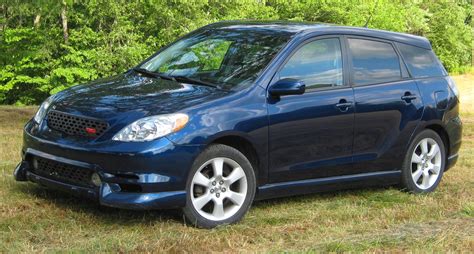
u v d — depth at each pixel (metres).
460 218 6.41
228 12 21.55
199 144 5.57
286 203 6.78
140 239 5.27
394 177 7.25
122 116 5.51
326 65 6.63
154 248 5.00
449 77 7.86
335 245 5.25
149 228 5.59
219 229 5.66
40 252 4.80
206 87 6.09
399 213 6.46
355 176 6.84
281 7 25.28
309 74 6.46
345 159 6.68
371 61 7.07
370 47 7.12
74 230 5.42
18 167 6.16
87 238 5.27
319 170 6.48
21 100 19.88
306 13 25.31
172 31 19.78
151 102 5.70
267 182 6.14
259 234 5.61
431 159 7.60
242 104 5.88
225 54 6.54
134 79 6.52
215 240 5.32
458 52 37.38
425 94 7.42
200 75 6.37
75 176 5.64
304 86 6.07
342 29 6.93
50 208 5.94
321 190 6.62
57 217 5.70
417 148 7.47
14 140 9.89
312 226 5.95
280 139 6.12
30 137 6.00
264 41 6.55
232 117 5.78
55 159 5.71
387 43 7.32
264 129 5.98
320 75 6.54
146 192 5.38
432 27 36.44
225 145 5.80
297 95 6.29
